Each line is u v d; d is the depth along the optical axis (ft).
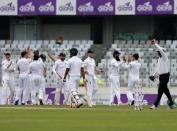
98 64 278.26
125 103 227.40
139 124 133.18
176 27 328.49
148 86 261.24
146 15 323.37
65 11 318.86
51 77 270.26
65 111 173.58
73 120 143.33
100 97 232.94
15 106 200.44
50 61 273.33
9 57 216.54
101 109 183.52
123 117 152.46
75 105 191.01
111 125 130.93
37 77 212.64
